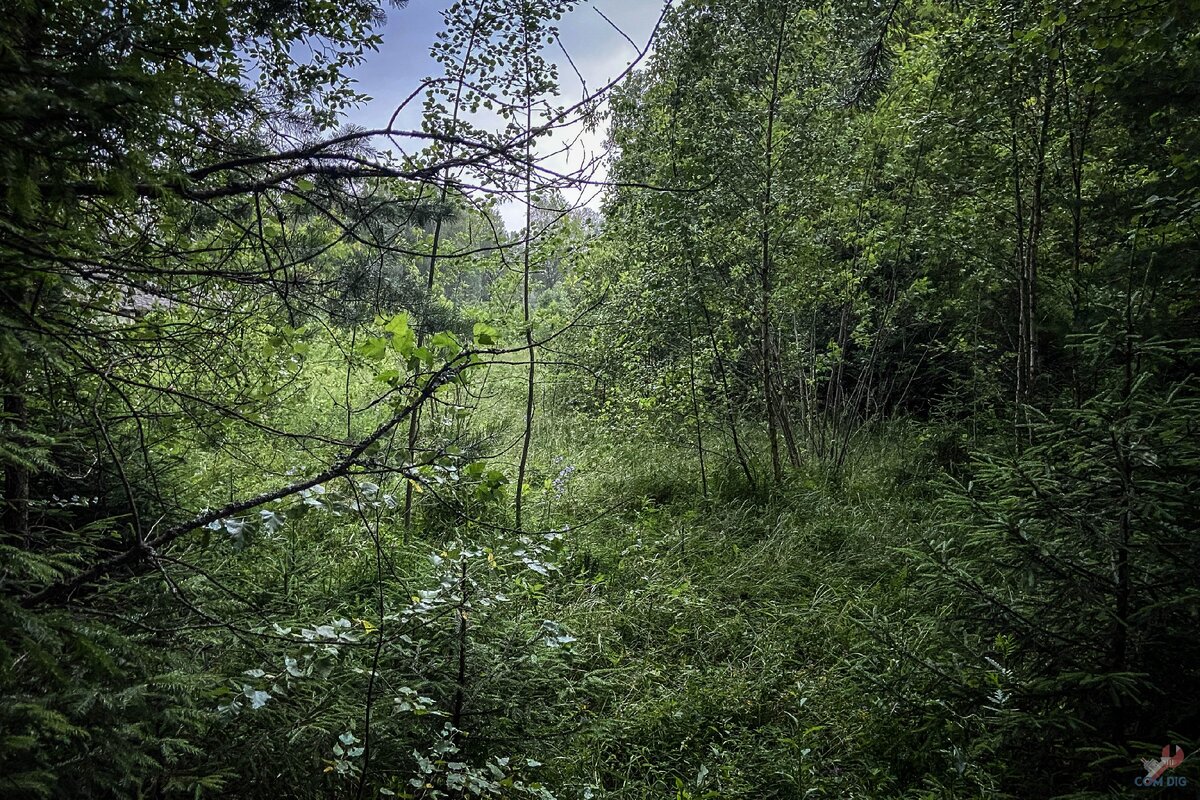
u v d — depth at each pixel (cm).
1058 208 716
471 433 574
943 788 298
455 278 689
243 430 405
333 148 266
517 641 361
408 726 302
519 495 606
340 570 446
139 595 258
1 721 149
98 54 157
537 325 634
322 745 277
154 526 226
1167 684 275
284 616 320
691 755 350
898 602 497
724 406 832
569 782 319
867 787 322
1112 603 289
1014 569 307
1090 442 294
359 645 273
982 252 743
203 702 249
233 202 285
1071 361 628
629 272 802
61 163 146
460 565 340
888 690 349
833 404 934
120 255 239
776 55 717
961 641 346
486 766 288
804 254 755
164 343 304
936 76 694
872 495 728
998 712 295
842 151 768
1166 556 273
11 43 137
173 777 218
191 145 245
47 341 162
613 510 676
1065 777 286
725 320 773
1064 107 630
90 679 180
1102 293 326
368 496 266
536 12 424
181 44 178
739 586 536
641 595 504
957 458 805
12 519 255
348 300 322
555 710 365
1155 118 560
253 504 239
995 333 851
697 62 644
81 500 310
